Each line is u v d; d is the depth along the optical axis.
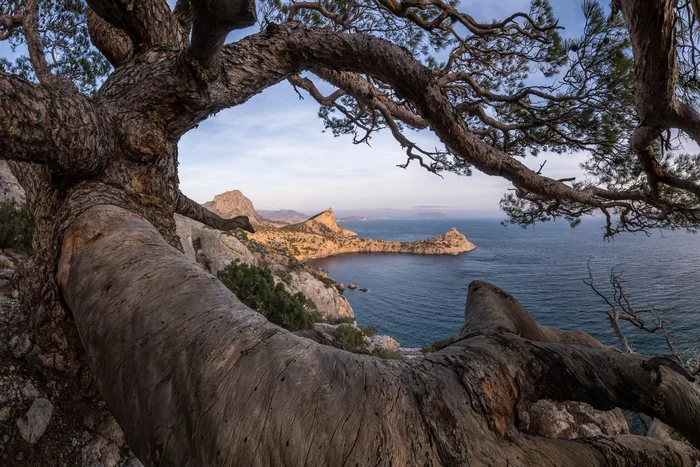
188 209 3.03
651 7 1.85
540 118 5.49
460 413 1.01
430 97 3.03
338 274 128.50
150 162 2.33
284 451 0.83
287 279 39.28
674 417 1.31
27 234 8.39
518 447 1.01
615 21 4.25
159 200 2.36
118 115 2.13
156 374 1.00
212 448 0.85
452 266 152.75
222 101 2.41
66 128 1.61
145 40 2.53
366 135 7.72
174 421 0.92
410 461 0.87
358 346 22.14
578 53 4.68
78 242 1.62
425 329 69.31
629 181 5.48
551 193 4.20
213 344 1.00
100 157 1.94
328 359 1.05
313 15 5.78
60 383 2.18
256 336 1.05
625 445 1.25
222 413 0.88
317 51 2.72
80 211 1.82
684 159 4.83
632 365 1.41
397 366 1.14
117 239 1.57
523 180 3.98
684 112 2.44
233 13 1.45
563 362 1.31
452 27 5.64
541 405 4.45
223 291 1.28
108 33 3.10
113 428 2.30
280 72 2.73
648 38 2.00
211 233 26.61
